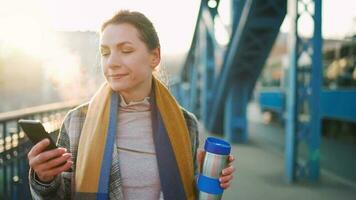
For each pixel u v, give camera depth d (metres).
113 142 1.36
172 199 1.37
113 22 1.38
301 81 6.80
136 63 1.35
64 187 1.38
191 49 16.59
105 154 1.34
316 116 6.72
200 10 13.30
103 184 1.31
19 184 3.68
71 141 1.42
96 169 1.32
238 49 9.32
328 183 6.64
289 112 6.80
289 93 6.81
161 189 1.37
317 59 6.56
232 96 11.38
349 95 11.53
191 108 16.72
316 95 6.67
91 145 1.35
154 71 1.62
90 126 1.39
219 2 11.71
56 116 5.69
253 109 34.28
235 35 9.46
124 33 1.35
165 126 1.42
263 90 21.95
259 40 9.12
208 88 13.60
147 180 1.38
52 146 1.21
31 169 1.27
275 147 10.80
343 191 6.16
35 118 4.75
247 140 11.66
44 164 1.19
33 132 1.20
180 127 1.47
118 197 1.33
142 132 1.42
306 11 6.52
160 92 1.48
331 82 12.97
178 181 1.39
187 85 18.97
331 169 8.16
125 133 1.41
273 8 8.14
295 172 6.70
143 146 1.40
